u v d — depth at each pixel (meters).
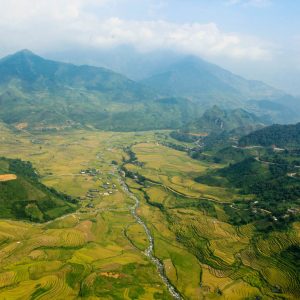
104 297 198.00
